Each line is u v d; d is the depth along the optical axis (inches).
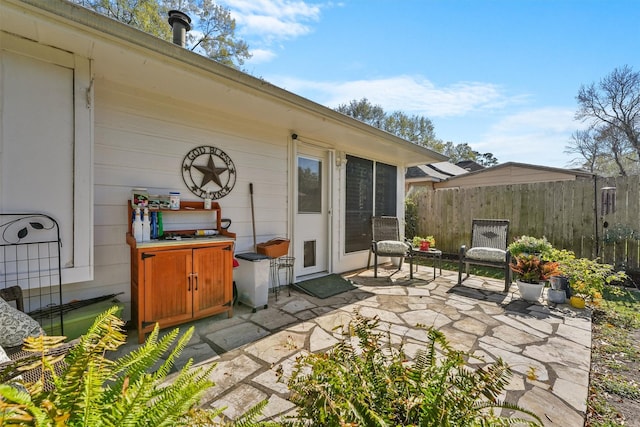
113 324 35.5
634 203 179.2
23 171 77.8
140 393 28.0
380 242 191.5
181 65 92.6
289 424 36.7
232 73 101.9
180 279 101.2
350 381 39.0
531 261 140.3
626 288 164.1
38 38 76.4
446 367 40.9
